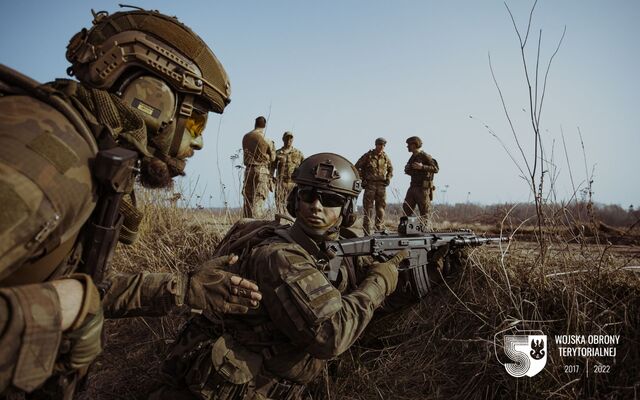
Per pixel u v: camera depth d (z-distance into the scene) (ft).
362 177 30.19
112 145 4.07
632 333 8.47
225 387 6.73
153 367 10.18
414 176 29.25
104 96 4.25
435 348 9.66
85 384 5.04
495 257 10.36
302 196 7.64
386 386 9.30
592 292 8.94
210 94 5.08
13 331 2.96
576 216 10.10
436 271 10.16
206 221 16.26
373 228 19.02
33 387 3.14
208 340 7.11
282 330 6.73
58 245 3.48
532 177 9.52
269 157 24.80
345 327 6.61
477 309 9.59
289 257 6.80
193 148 5.45
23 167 3.09
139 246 14.46
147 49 4.62
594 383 8.13
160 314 5.52
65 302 3.53
